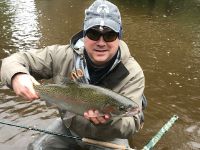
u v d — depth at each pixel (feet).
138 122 3.58
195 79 7.23
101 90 3.18
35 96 3.31
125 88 3.63
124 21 12.92
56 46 3.96
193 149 4.66
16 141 4.56
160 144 4.73
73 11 14.78
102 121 3.24
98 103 3.16
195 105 5.94
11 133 4.73
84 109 3.26
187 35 11.25
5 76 3.47
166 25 12.66
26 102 5.63
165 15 14.71
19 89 3.34
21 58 3.75
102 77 3.65
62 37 10.18
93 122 3.30
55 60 3.87
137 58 8.49
